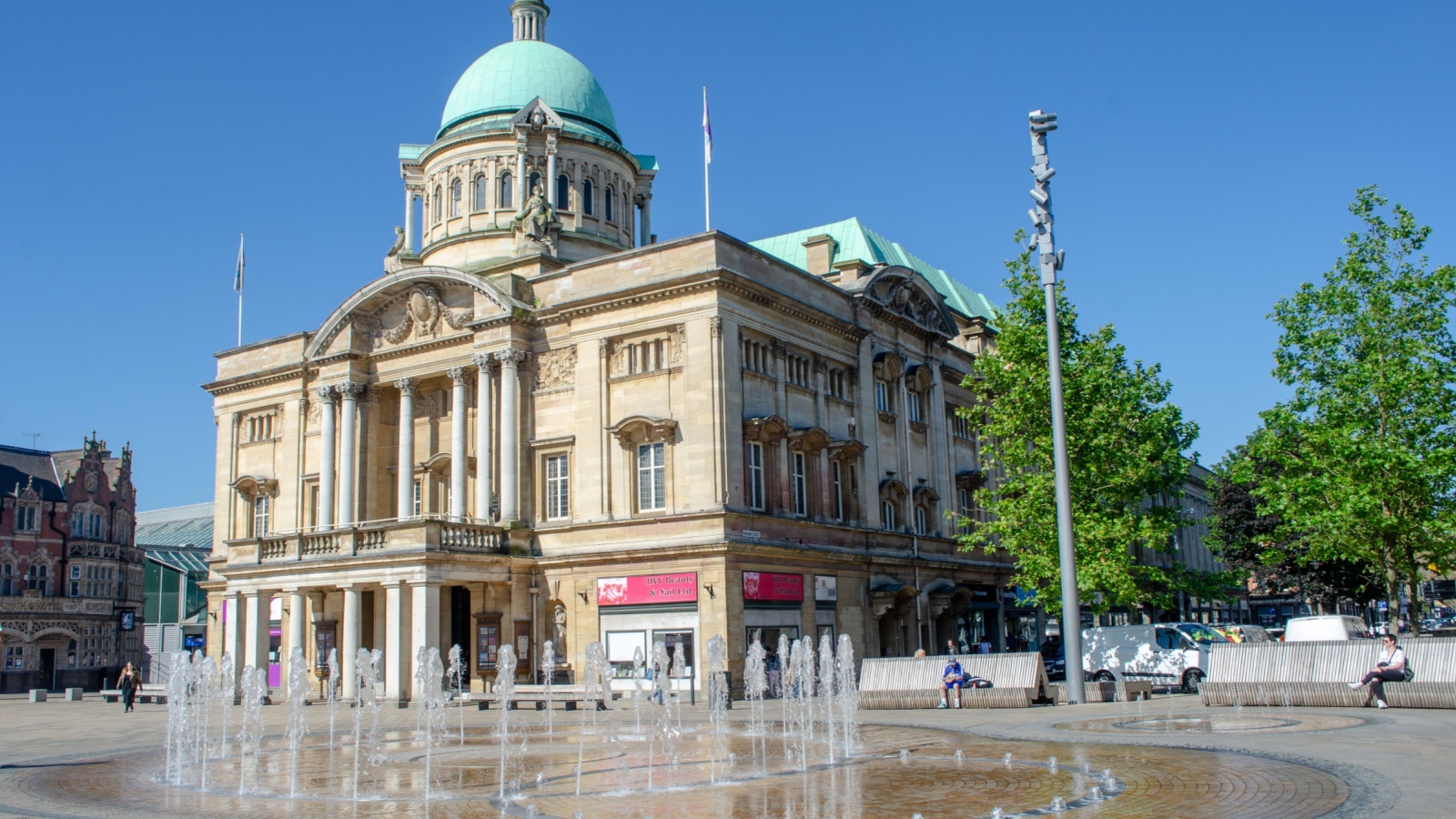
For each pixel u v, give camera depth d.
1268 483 41.25
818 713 35.53
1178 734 23.91
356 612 46.81
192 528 114.19
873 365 56.88
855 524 53.25
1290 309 40.75
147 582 92.25
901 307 60.25
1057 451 32.72
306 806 17.86
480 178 62.47
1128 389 46.91
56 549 94.88
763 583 46.16
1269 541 43.38
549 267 53.78
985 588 63.84
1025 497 46.91
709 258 46.88
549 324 50.75
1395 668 28.86
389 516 56.69
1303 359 40.72
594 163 63.06
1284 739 22.22
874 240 70.81
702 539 44.97
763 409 48.47
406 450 54.53
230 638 50.62
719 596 44.09
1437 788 15.73
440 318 54.00
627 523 46.84
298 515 58.06
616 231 63.72
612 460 48.09
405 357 55.22
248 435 62.34
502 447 49.91
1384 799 15.02
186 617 91.69
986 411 49.75
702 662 44.12
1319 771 17.83
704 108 53.69
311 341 58.69
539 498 49.91
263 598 50.09
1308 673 31.00
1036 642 68.69
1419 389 38.38
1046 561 45.22
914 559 56.50
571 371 49.94
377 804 17.89
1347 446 38.28
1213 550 54.78
